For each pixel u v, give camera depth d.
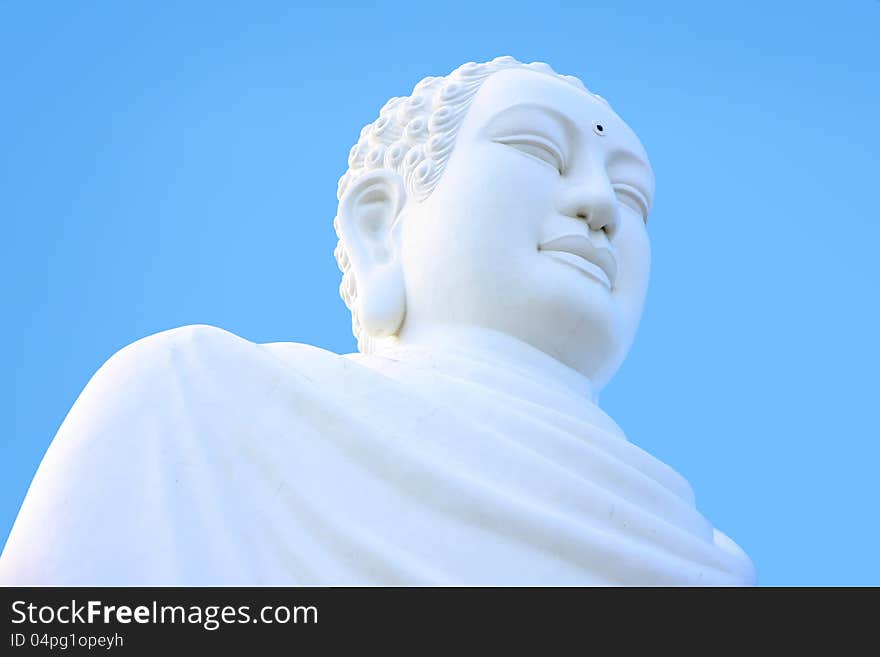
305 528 10.51
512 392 12.38
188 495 10.50
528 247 13.29
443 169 13.80
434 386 12.00
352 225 14.16
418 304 13.51
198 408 10.90
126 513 10.36
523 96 13.95
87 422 10.86
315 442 10.90
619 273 13.97
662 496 11.89
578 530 10.80
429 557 10.56
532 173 13.57
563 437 11.69
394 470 10.79
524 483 11.16
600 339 13.34
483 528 10.71
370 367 12.37
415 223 13.77
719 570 11.56
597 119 14.16
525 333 13.19
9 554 10.35
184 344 11.28
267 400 11.05
